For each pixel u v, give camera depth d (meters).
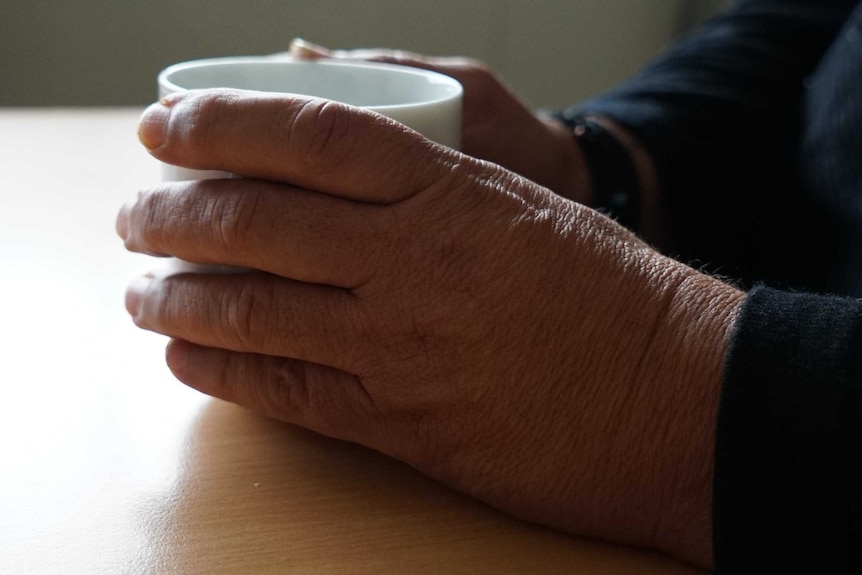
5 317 0.47
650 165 0.64
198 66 0.45
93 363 0.45
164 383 0.44
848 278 0.58
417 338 0.38
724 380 0.36
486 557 0.37
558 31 1.39
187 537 0.37
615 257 0.39
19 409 0.42
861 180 0.59
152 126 0.39
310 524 0.37
